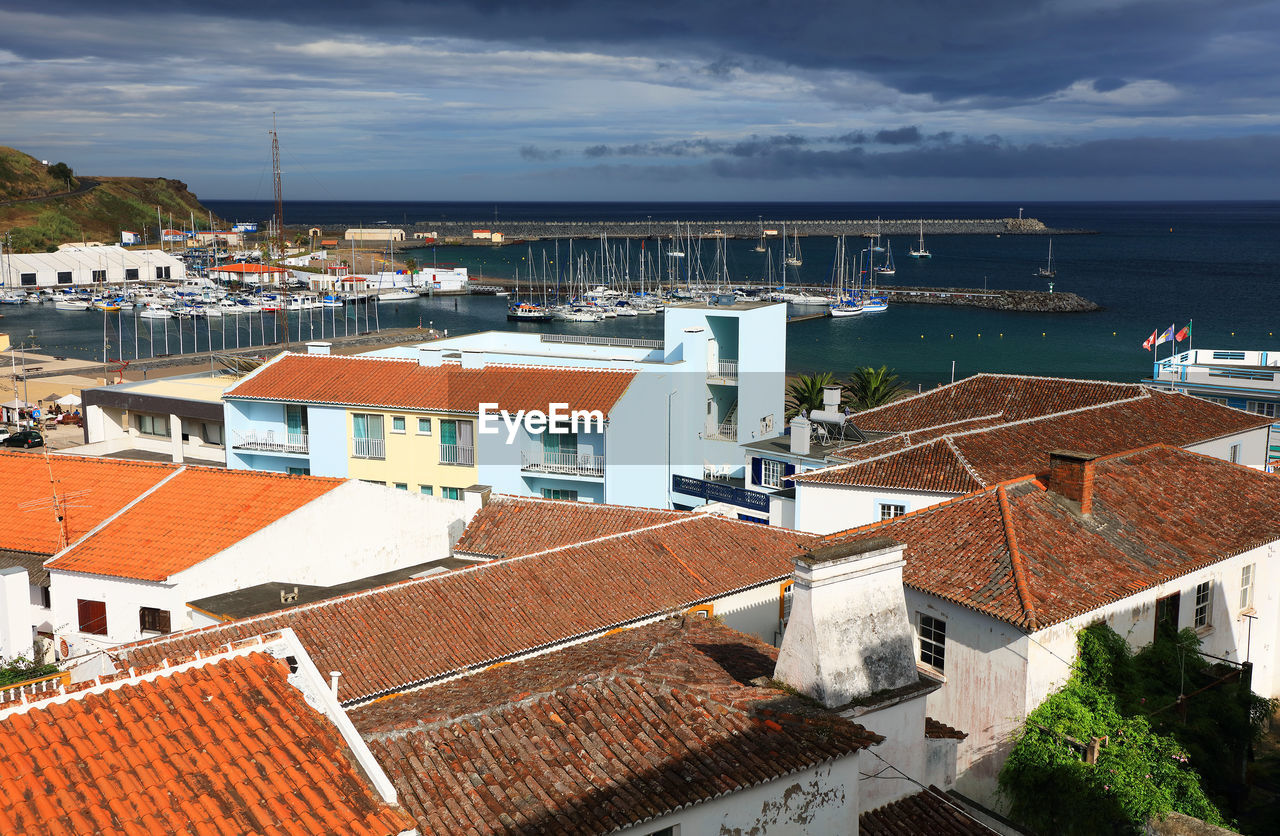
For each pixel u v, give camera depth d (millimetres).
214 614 30953
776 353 68188
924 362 155375
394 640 26812
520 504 40156
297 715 15141
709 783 16578
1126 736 24469
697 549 33719
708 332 65312
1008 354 161750
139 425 66875
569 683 19250
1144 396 49281
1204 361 75938
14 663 32531
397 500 37781
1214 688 26875
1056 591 25859
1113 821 23594
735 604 32281
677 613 30219
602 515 38594
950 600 26203
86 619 33906
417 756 17109
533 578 30375
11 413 98250
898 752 20188
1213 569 29516
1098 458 32500
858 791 19000
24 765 13320
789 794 17406
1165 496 31500
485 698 19609
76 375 128125
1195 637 28344
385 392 56781
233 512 35781
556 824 15664
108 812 12703
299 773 13922
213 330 186000
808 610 19234
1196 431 46688
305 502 35625
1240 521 31062
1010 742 25203
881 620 19969
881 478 39875
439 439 55438
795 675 19500
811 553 19406
